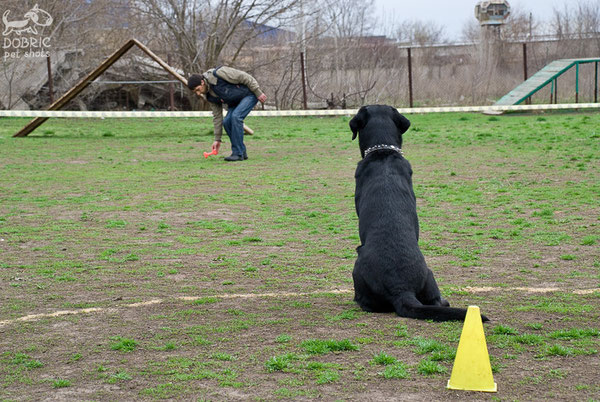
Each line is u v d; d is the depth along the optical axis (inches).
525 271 220.2
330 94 991.6
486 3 1221.7
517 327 165.3
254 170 452.4
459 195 353.7
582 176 397.4
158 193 375.6
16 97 936.3
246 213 323.3
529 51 1275.8
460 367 131.2
